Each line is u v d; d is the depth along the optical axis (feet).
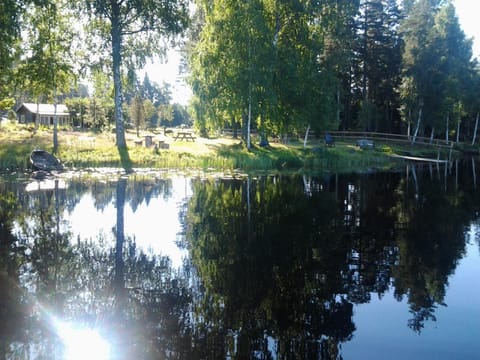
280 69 82.07
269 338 13.85
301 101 87.56
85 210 34.22
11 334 13.92
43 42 73.10
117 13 74.28
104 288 17.99
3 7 65.31
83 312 15.64
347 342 13.67
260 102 79.51
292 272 20.26
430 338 13.97
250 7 76.84
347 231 28.63
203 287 18.25
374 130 144.56
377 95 142.82
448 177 67.15
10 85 80.84
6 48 72.28
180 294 17.48
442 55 123.75
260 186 50.88
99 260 21.70
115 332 14.10
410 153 110.11
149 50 79.20
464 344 13.62
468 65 142.20
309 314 15.74
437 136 155.84
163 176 58.13
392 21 145.38
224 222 30.89
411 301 16.99
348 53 116.16
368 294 17.66
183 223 30.35
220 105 80.02
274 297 17.25
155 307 16.17
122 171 61.87
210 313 15.70
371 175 68.44
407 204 40.14
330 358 12.60
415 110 125.08
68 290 17.66
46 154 61.36
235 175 61.93
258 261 21.91
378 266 21.26
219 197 41.96
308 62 85.30
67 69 75.20
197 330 14.30
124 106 173.06
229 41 78.23
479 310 16.06
